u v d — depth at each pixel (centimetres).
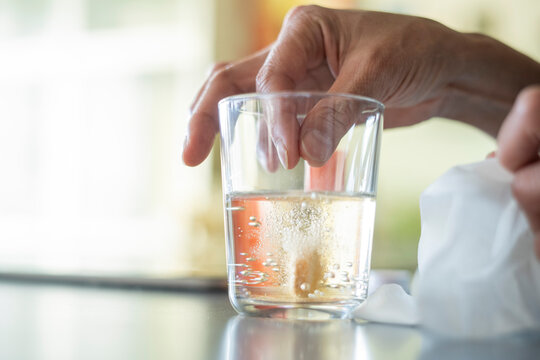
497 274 30
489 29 221
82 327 31
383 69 43
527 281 30
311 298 32
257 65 48
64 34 289
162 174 277
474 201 30
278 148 31
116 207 283
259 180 32
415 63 46
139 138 280
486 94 59
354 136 32
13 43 293
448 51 50
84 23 288
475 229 30
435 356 23
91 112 287
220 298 44
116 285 52
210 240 198
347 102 31
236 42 265
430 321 30
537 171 28
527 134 28
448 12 224
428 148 215
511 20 218
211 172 256
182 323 32
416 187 216
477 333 30
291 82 43
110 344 26
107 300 43
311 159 31
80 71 288
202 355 24
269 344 26
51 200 288
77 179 286
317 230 32
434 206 32
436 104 59
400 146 217
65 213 285
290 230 32
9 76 293
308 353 24
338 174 32
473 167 32
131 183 280
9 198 291
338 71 45
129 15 283
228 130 33
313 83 48
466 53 52
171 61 278
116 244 276
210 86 46
